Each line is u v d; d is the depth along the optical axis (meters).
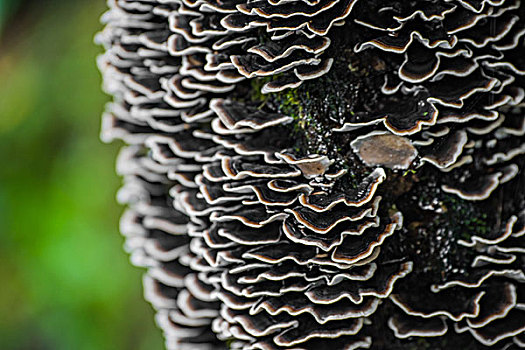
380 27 0.81
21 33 1.32
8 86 1.28
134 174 0.90
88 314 1.15
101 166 1.19
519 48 0.82
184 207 0.85
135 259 0.91
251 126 0.82
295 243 0.82
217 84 0.84
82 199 1.18
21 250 1.17
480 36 0.81
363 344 0.83
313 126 0.82
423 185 0.83
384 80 0.82
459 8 0.81
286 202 0.81
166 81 0.85
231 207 0.83
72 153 1.22
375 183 0.81
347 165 0.82
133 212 0.91
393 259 0.83
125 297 1.16
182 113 0.85
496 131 0.83
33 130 1.24
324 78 0.82
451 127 0.82
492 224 0.83
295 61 0.80
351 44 0.82
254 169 0.82
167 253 0.88
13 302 1.17
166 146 0.86
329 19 0.80
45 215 1.18
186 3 0.82
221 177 0.83
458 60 0.81
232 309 0.84
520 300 0.83
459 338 0.84
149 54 0.85
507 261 0.82
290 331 0.83
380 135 0.81
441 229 0.83
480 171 0.83
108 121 0.89
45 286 1.16
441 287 0.83
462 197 0.82
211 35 0.82
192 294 0.88
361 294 0.81
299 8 0.80
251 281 0.82
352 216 0.81
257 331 0.83
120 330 1.15
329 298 0.81
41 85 1.26
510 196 0.84
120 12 0.85
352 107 0.82
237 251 0.83
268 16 0.80
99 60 0.89
